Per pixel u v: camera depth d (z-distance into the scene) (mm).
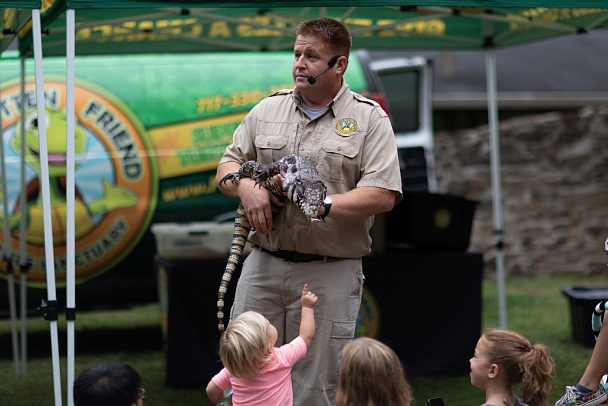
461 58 20172
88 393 3422
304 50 4406
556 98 17625
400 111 11398
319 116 4484
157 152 8703
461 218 7031
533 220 13133
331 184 4434
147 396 6383
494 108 7910
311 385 4477
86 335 8953
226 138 8922
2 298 8328
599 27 7152
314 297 4367
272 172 4273
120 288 8578
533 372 3854
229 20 6566
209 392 4352
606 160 13273
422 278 6867
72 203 4672
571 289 8414
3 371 7367
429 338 6879
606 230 13141
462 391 6469
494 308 10117
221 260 6746
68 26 4660
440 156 13391
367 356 3555
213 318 6625
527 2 5059
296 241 4430
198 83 8961
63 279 8438
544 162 13305
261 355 3992
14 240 8297
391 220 7023
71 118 4680
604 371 4371
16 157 8289
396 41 7922
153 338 8789
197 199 8797
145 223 8633
